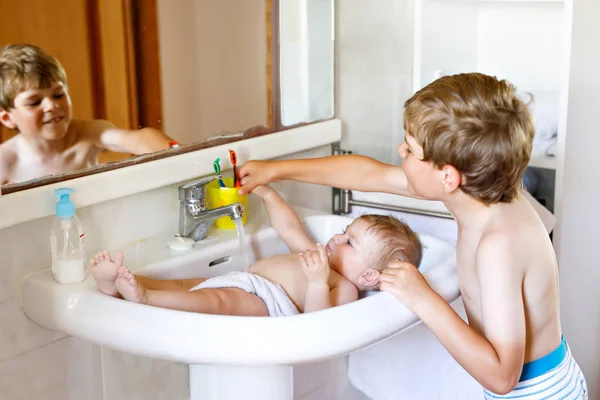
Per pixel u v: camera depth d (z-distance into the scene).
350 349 1.18
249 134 1.70
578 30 1.82
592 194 2.00
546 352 1.33
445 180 1.24
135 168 1.44
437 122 1.21
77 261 1.29
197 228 1.50
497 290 1.22
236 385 1.32
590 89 1.92
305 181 1.59
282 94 1.77
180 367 1.64
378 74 1.90
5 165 1.27
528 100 1.99
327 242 1.63
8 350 1.30
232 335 1.13
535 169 1.96
